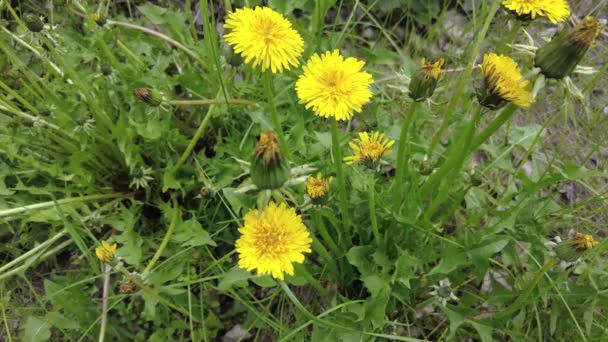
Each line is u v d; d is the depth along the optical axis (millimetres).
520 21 247
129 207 399
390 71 479
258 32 232
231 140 379
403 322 356
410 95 244
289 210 228
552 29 484
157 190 392
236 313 365
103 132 363
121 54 406
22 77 405
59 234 350
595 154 435
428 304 331
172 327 344
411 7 503
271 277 298
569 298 317
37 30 315
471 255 289
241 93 386
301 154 351
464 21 505
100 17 358
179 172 386
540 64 215
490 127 251
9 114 356
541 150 438
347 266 344
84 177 356
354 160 269
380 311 292
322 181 269
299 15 517
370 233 338
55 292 311
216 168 364
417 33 507
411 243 338
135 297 350
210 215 383
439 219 346
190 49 422
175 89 451
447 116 295
